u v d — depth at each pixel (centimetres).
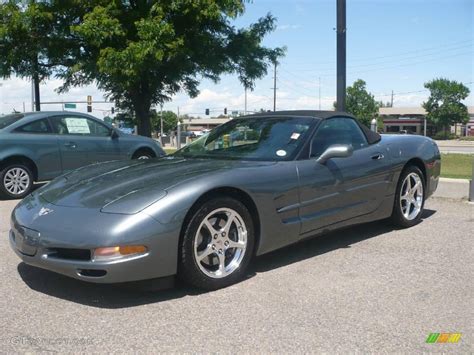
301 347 290
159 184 376
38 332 312
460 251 491
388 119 9106
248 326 318
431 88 8206
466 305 353
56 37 1359
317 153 468
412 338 302
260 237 412
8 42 1395
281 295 372
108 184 396
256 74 1573
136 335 307
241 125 523
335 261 457
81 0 1313
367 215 520
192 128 12131
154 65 1286
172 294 374
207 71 1528
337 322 324
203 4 1286
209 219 379
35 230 363
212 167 414
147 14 1302
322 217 460
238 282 400
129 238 338
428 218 643
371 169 514
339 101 938
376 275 418
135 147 989
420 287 390
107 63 1224
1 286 395
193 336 305
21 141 838
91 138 925
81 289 386
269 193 413
